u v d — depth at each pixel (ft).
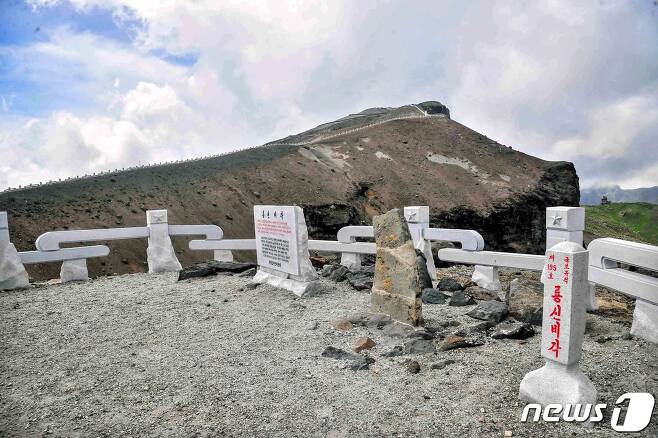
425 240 30.71
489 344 17.97
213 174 143.43
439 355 17.04
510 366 15.48
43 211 99.09
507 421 12.07
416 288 20.06
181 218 116.57
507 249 174.19
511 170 200.64
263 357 17.53
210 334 20.51
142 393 14.73
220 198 132.05
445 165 196.24
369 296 26.23
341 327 20.74
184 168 143.74
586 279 12.40
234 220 126.00
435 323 20.76
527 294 21.45
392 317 21.12
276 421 12.67
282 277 28.17
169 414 13.30
